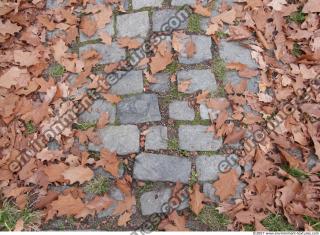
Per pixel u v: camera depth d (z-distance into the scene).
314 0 1.71
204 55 1.60
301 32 1.65
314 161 1.44
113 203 1.36
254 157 1.43
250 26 1.65
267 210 1.35
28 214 1.34
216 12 1.69
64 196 1.35
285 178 1.39
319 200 1.36
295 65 1.59
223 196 1.36
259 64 1.59
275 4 1.71
